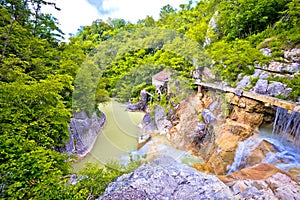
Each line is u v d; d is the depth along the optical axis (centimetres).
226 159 561
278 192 337
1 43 744
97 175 395
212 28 1495
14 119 473
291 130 698
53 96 563
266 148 650
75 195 361
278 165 590
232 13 1466
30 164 372
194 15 2030
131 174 336
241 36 1423
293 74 875
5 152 379
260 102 760
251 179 384
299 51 938
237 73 1002
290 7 1071
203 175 352
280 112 744
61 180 425
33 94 509
